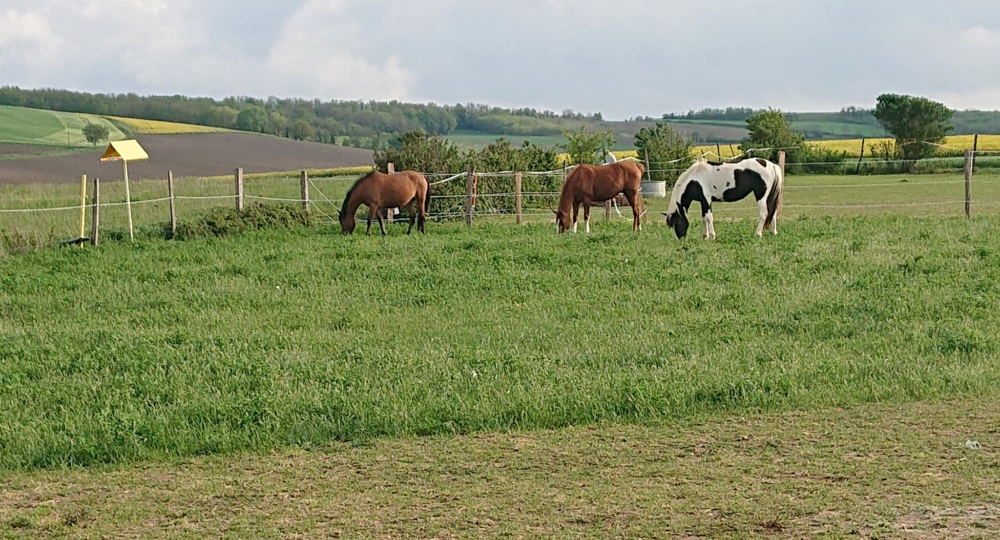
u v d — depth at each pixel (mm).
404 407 7945
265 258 17484
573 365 9375
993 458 6574
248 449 7379
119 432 7477
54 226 21234
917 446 6902
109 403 8328
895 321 11008
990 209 26344
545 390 8352
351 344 10469
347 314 12250
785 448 6988
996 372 8789
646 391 8156
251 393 8539
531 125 113312
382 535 5629
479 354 9672
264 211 23156
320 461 7055
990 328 10578
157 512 6145
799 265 15016
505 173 25656
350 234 22203
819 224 21344
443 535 5594
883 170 50625
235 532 5762
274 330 11508
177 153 63969
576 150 43531
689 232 20766
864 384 8484
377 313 12453
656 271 14578
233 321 12109
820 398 8156
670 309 12125
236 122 93062
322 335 11047
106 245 20047
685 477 6441
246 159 63844
